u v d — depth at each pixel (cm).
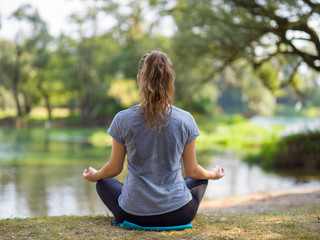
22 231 259
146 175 240
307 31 1149
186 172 257
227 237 247
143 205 243
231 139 2461
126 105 3981
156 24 1800
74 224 276
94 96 4275
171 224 250
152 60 235
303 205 592
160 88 230
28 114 4941
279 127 2889
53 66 4422
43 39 4281
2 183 991
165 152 236
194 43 1553
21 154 1736
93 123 4150
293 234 257
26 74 4516
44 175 1140
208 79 1820
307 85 1593
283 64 1492
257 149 2086
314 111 7819
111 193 261
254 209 576
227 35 1384
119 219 261
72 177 1103
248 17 1327
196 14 1494
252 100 5162
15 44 4391
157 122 232
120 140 240
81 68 4262
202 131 2973
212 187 969
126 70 3531
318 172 1263
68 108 6412
